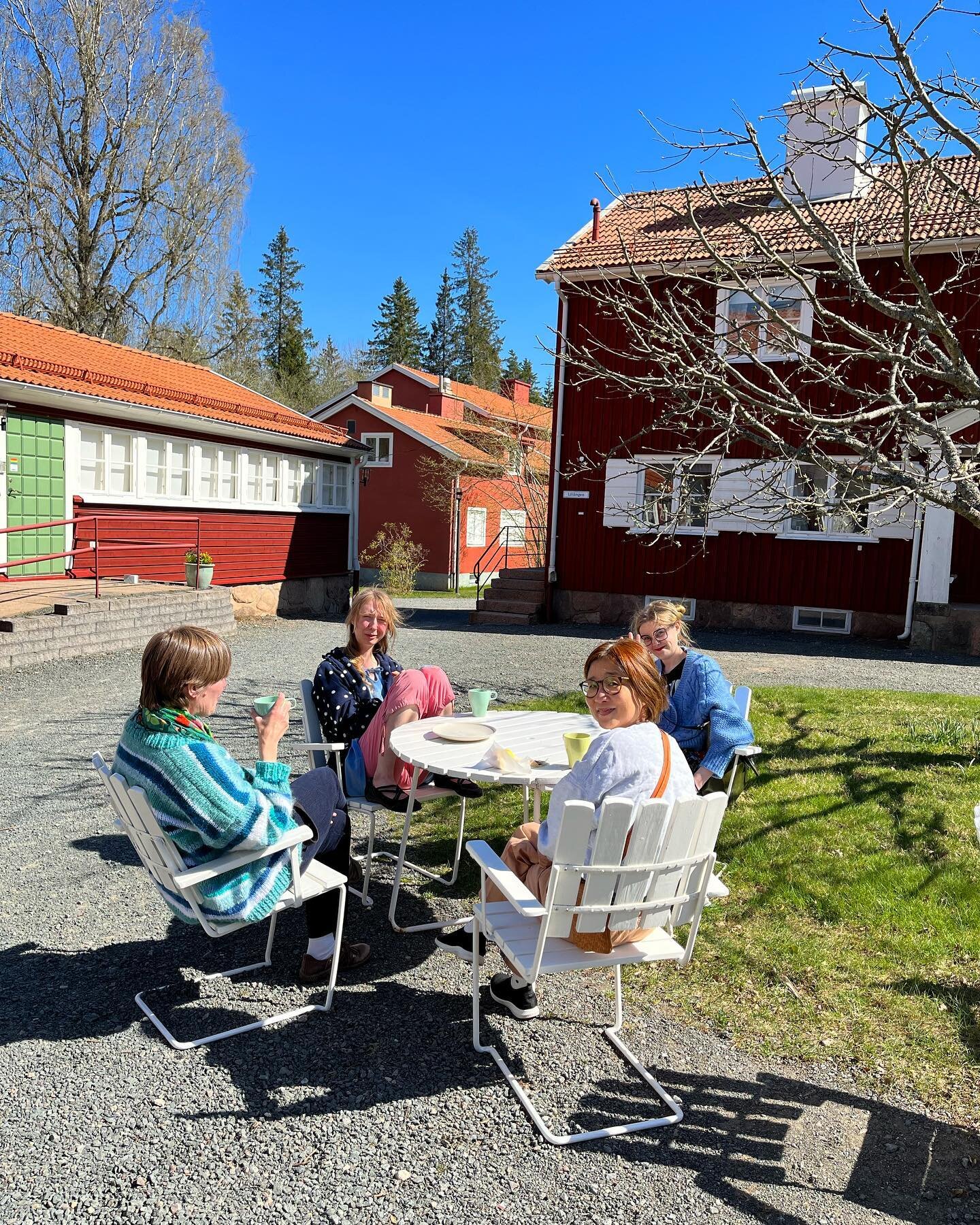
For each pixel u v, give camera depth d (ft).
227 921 10.18
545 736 14.51
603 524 55.16
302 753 23.98
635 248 50.31
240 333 110.73
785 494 18.45
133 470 48.08
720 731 14.94
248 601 57.77
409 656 40.57
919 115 17.26
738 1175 8.34
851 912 13.62
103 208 93.04
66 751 23.16
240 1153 8.48
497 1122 9.05
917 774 19.10
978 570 45.68
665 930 10.27
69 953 12.50
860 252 42.63
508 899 9.71
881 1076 9.90
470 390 134.72
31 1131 8.71
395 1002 11.42
